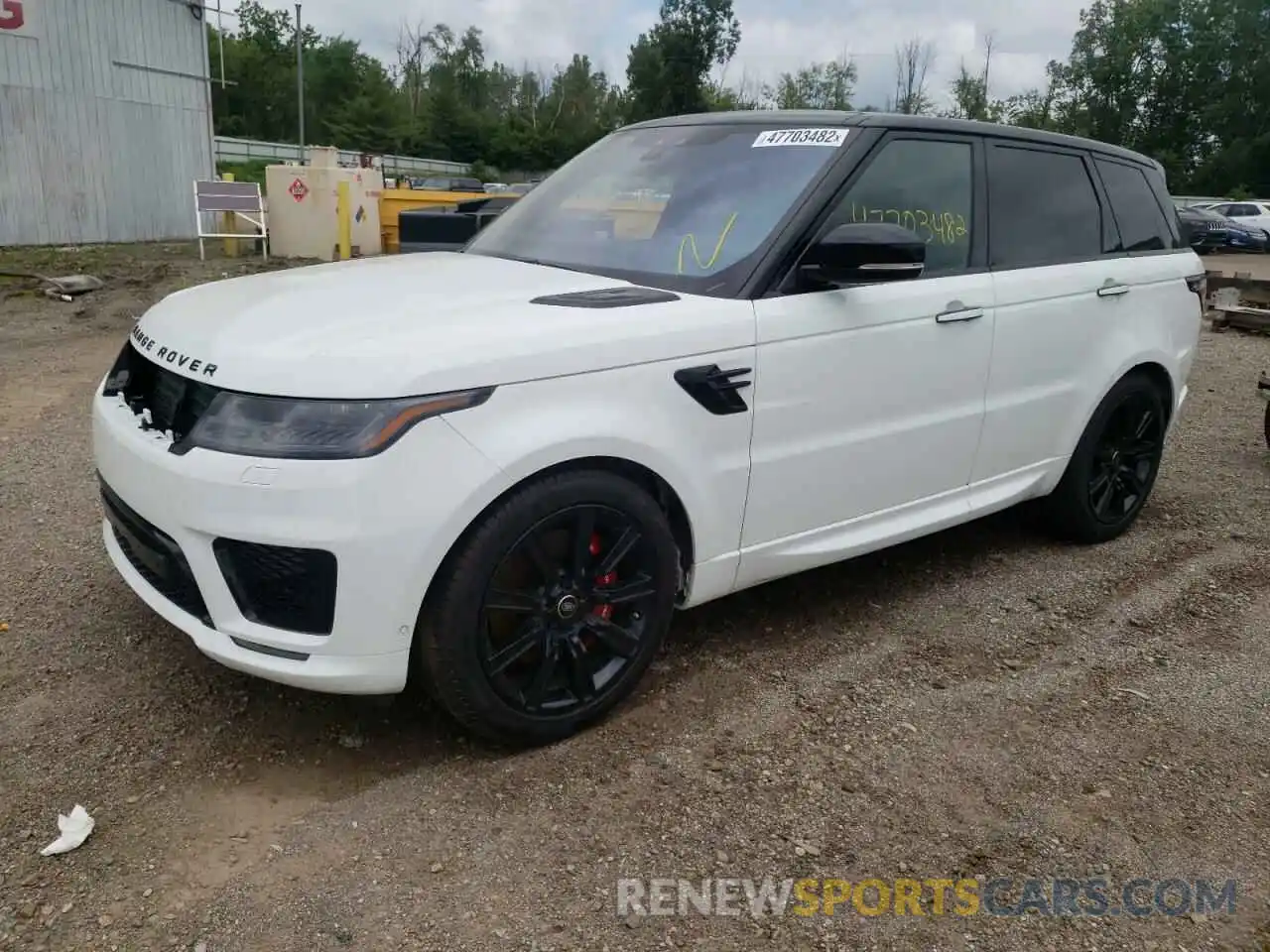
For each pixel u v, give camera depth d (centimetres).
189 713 316
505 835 267
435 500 259
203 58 2036
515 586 288
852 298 346
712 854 264
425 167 6241
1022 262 417
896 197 370
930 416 382
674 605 324
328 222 1638
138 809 271
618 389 291
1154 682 362
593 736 313
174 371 281
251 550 260
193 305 318
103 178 1884
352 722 314
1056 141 448
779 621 398
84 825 261
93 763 290
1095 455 479
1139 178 496
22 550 429
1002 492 430
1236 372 956
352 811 274
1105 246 461
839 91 6084
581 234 380
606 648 314
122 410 306
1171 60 6234
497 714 290
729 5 6562
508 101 8781
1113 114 6456
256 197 1623
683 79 6638
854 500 366
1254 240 2869
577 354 283
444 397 261
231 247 1669
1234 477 613
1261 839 280
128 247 1834
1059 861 268
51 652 348
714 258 339
